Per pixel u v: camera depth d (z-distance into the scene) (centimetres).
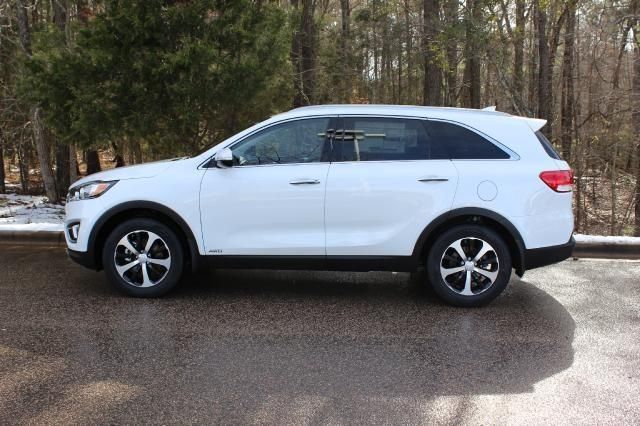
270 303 553
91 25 797
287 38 875
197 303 549
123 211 552
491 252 535
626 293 602
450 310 538
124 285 556
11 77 1379
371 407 350
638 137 1345
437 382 386
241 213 536
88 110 779
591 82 1620
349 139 541
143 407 347
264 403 353
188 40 767
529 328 493
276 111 942
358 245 532
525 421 336
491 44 1421
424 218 527
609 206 1523
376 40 1909
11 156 1772
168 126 827
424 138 540
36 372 394
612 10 1357
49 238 828
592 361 424
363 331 480
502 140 538
